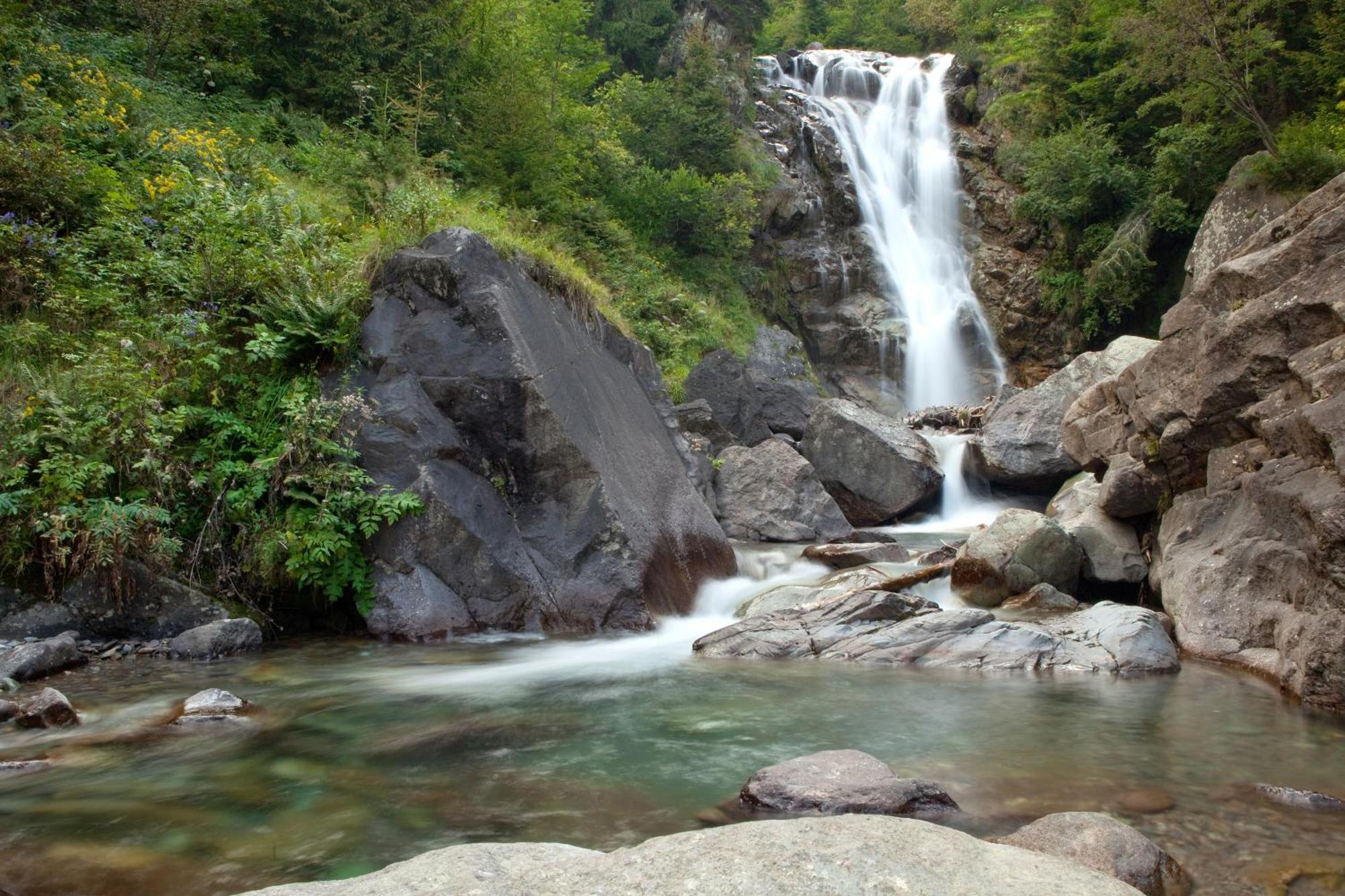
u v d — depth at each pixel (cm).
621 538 810
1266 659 609
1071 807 379
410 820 369
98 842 347
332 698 569
